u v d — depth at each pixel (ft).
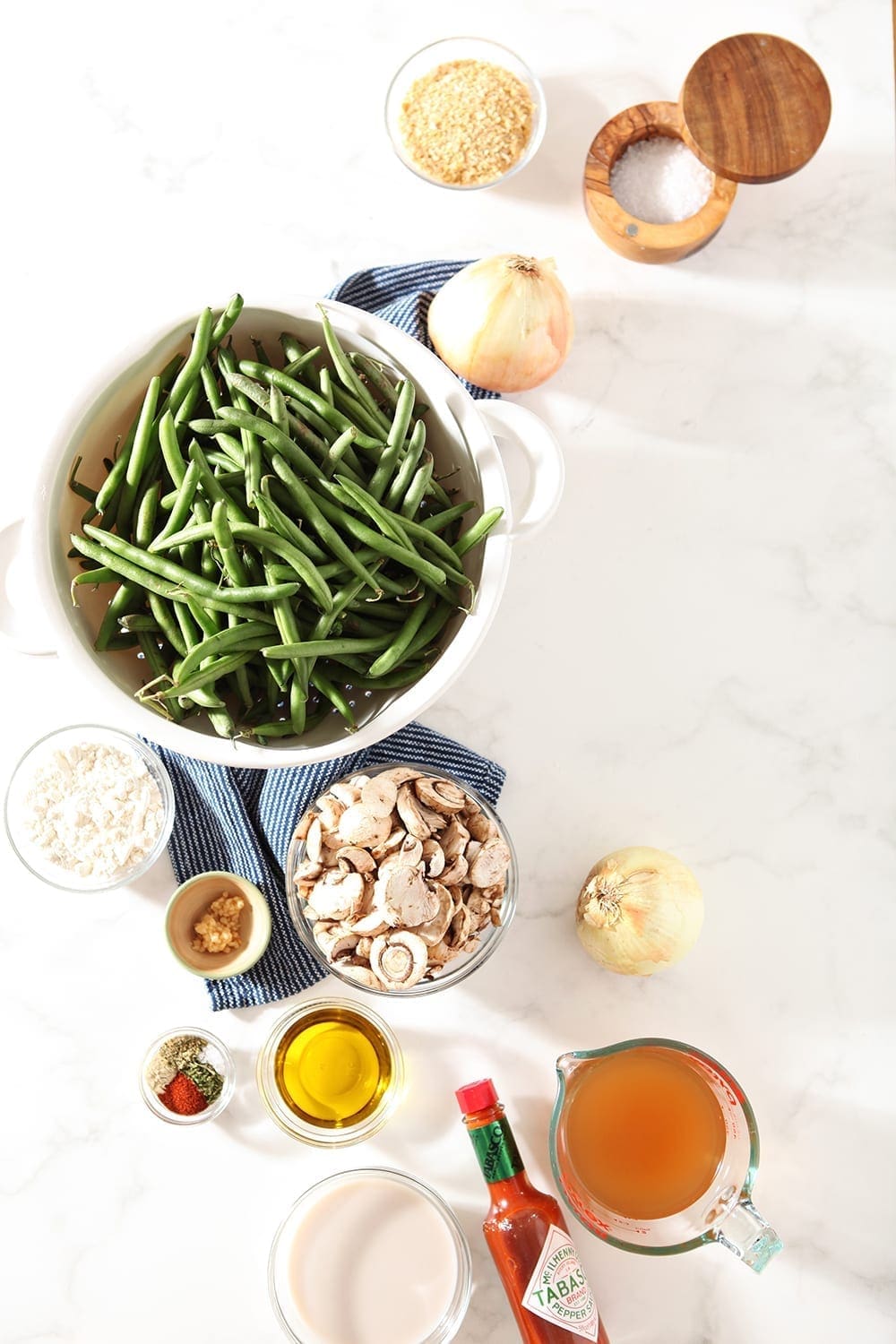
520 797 4.17
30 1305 3.98
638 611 4.21
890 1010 4.18
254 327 3.48
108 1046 4.04
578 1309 3.72
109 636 3.32
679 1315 4.05
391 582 3.32
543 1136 4.06
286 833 3.95
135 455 3.26
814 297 4.27
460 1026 4.09
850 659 4.26
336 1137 3.86
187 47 4.22
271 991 3.99
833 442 4.27
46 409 4.12
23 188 4.17
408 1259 3.95
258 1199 4.02
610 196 4.00
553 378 4.21
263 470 3.22
